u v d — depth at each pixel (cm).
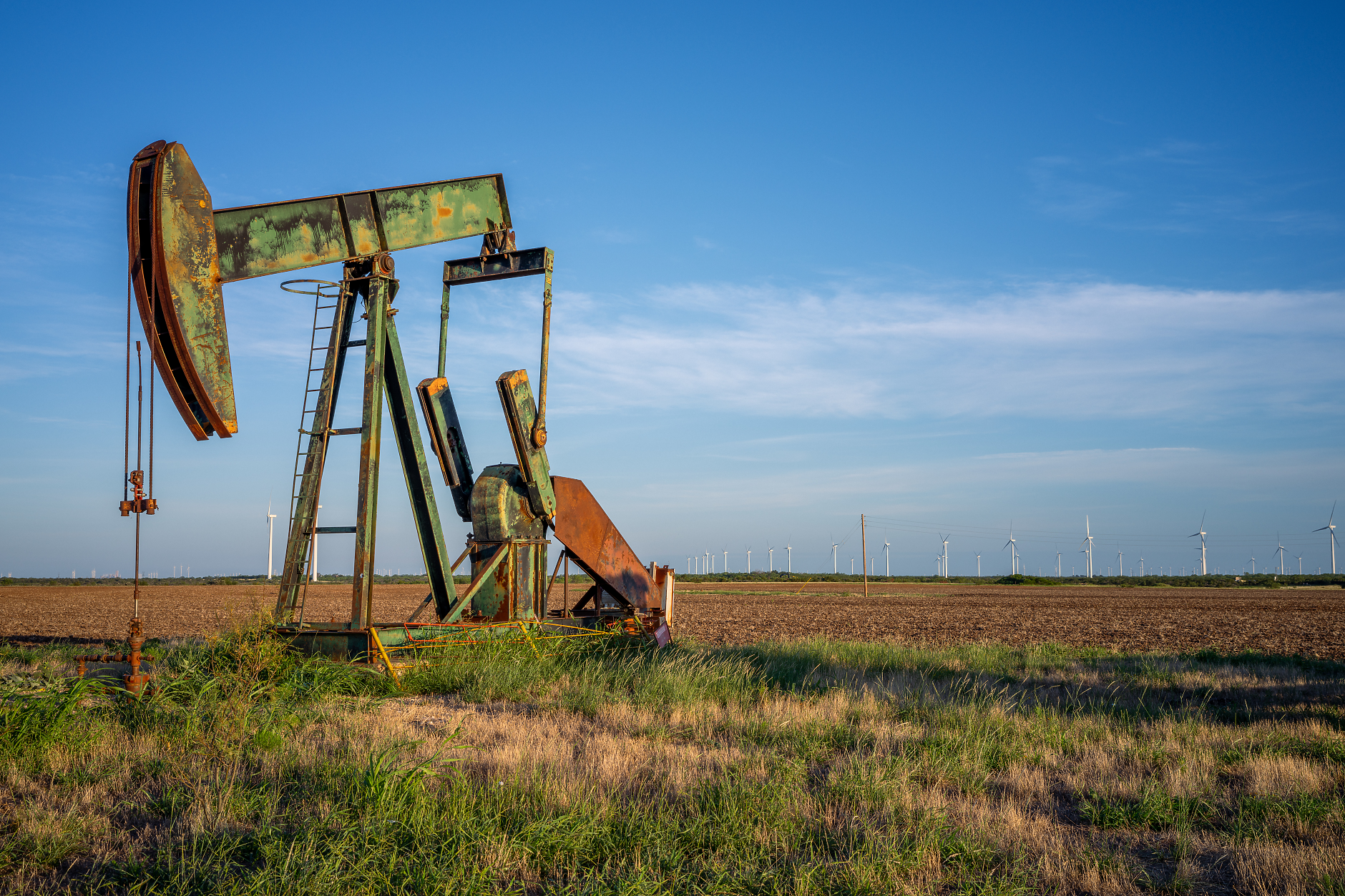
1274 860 520
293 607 1258
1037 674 1441
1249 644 2300
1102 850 546
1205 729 908
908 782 701
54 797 617
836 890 470
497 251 1574
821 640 1892
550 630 1452
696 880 479
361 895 450
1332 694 1224
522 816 565
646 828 545
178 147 999
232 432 1050
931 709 1013
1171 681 1348
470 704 1046
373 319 1291
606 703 1027
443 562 1394
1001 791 705
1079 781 719
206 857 497
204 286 1019
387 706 1013
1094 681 1349
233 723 800
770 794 620
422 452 1399
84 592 6219
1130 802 656
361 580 1204
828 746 841
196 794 609
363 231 1298
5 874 480
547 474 1547
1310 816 609
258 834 523
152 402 934
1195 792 669
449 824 546
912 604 5038
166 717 821
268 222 1150
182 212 998
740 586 8856
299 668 1071
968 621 3294
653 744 821
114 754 725
